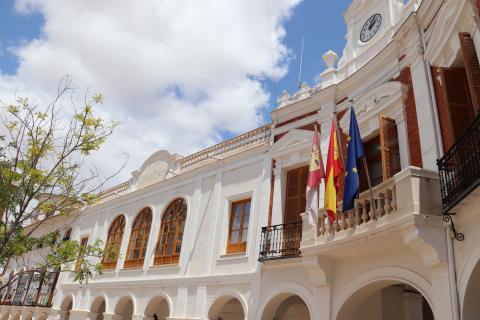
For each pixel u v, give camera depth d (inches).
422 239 281.4
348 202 346.3
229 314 611.8
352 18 566.6
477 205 252.2
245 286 499.2
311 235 394.6
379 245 335.3
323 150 490.3
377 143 441.1
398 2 505.0
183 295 578.6
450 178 278.7
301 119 543.5
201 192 639.8
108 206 869.2
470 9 294.2
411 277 316.5
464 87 315.0
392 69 433.7
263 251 486.3
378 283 350.6
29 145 407.2
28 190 396.5
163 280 621.3
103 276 770.8
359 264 369.7
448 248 282.0
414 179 296.4
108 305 721.6
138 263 706.8
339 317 372.8
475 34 289.7
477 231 259.3
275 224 505.4
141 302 652.7
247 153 588.4
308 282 425.1
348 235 349.1
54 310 879.1
